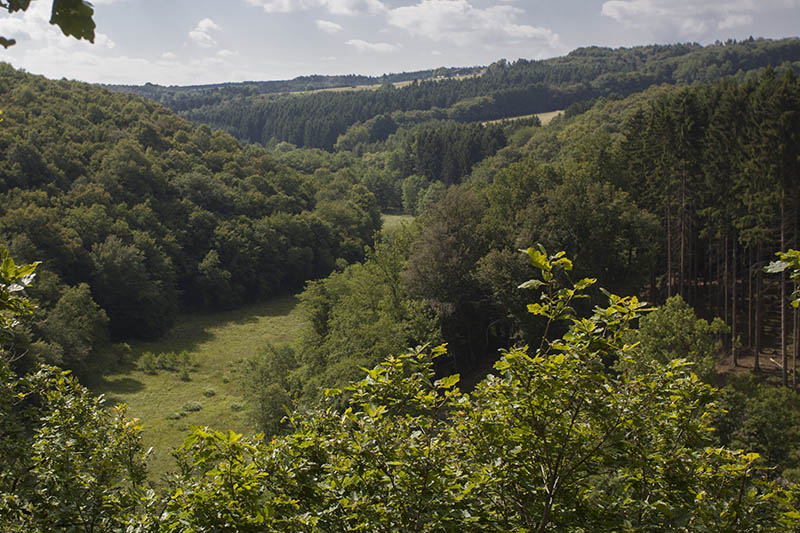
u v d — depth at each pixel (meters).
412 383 6.98
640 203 54.91
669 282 50.50
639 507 6.41
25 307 5.41
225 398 50.09
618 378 6.63
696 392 6.48
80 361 52.78
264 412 38.59
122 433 8.54
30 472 7.62
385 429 6.71
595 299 46.62
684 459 6.64
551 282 5.65
